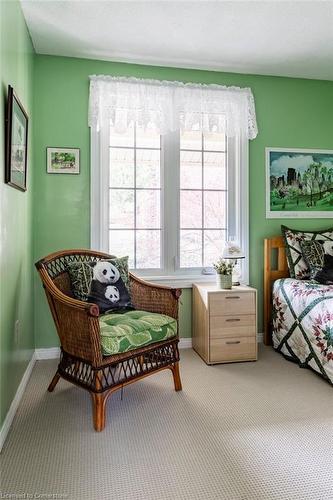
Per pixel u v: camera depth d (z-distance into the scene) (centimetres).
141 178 325
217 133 339
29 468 162
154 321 227
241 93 333
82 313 201
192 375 269
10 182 196
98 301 238
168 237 330
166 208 329
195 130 325
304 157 354
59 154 304
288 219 352
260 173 345
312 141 356
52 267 252
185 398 231
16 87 223
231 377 265
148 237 329
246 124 334
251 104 336
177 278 328
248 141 339
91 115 303
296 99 351
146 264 329
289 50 297
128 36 275
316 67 329
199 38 278
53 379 239
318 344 262
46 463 165
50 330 305
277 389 244
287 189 350
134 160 323
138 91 311
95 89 304
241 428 195
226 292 291
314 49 295
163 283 325
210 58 310
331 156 356
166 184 329
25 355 255
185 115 321
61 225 305
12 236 211
